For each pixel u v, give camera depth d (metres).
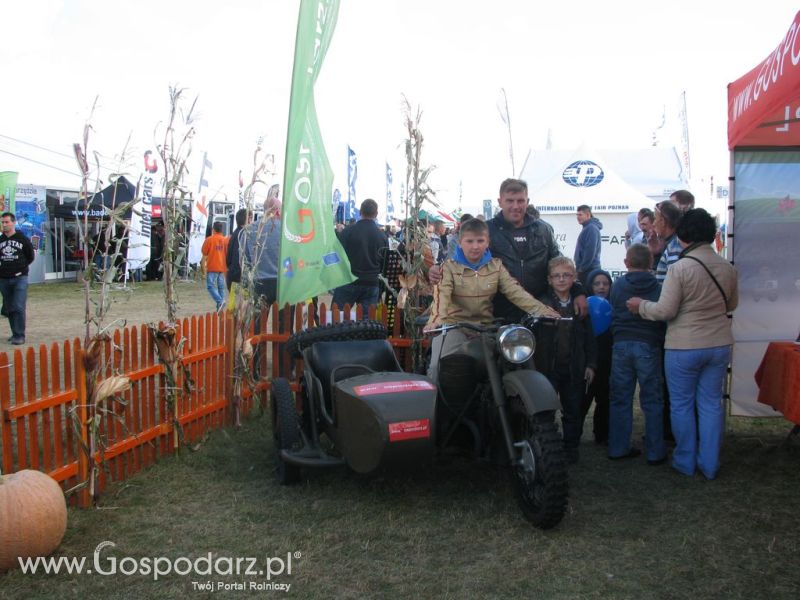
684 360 4.90
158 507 4.40
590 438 6.12
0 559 3.48
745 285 5.96
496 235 5.15
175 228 5.47
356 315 6.65
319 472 5.07
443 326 4.36
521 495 4.17
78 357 4.30
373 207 8.55
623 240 15.88
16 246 10.07
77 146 4.33
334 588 3.42
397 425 3.99
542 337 4.84
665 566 3.64
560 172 16.33
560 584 3.46
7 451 3.90
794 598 3.31
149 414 5.16
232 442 5.73
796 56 4.00
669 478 5.01
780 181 5.90
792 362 4.94
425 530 4.07
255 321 6.65
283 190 5.66
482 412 4.39
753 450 5.66
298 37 5.55
